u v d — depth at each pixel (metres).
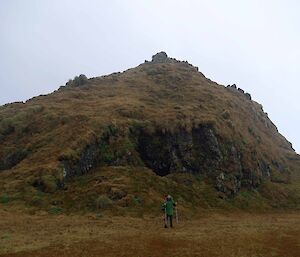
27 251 19.50
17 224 27.72
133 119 53.44
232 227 29.33
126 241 22.14
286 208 49.50
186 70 87.31
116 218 32.25
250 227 29.45
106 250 19.94
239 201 46.62
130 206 35.59
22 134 52.72
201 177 47.88
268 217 40.50
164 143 50.75
